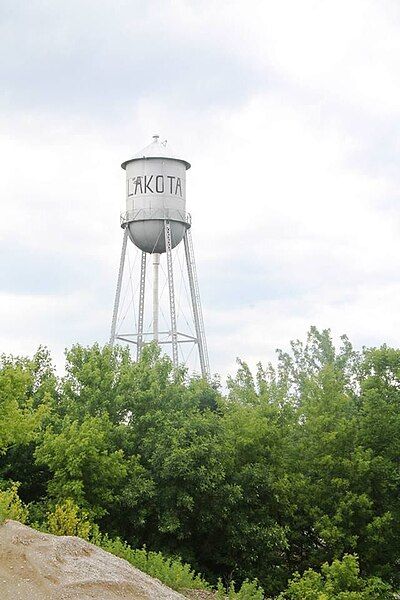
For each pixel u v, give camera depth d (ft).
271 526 118.73
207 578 116.88
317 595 91.20
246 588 77.20
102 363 128.98
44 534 58.90
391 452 122.01
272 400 143.95
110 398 127.03
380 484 119.55
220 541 119.34
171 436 116.98
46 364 138.21
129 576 57.98
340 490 118.93
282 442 127.03
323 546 123.24
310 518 123.03
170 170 176.86
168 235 175.22
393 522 118.42
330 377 129.18
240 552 118.73
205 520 114.42
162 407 129.08
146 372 133.08
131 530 116.88
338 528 114.93
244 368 156.15
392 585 115.85
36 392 128.98
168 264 173.47
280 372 176.65
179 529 114.32
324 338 183.11
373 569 116.16
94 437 111.14
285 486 120.06
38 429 118.73
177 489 113.50
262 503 121.90
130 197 178.19
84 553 58.75
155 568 80.48
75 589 51.67
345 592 93.09
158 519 114.73
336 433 120.26
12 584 50.01
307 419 127.95
